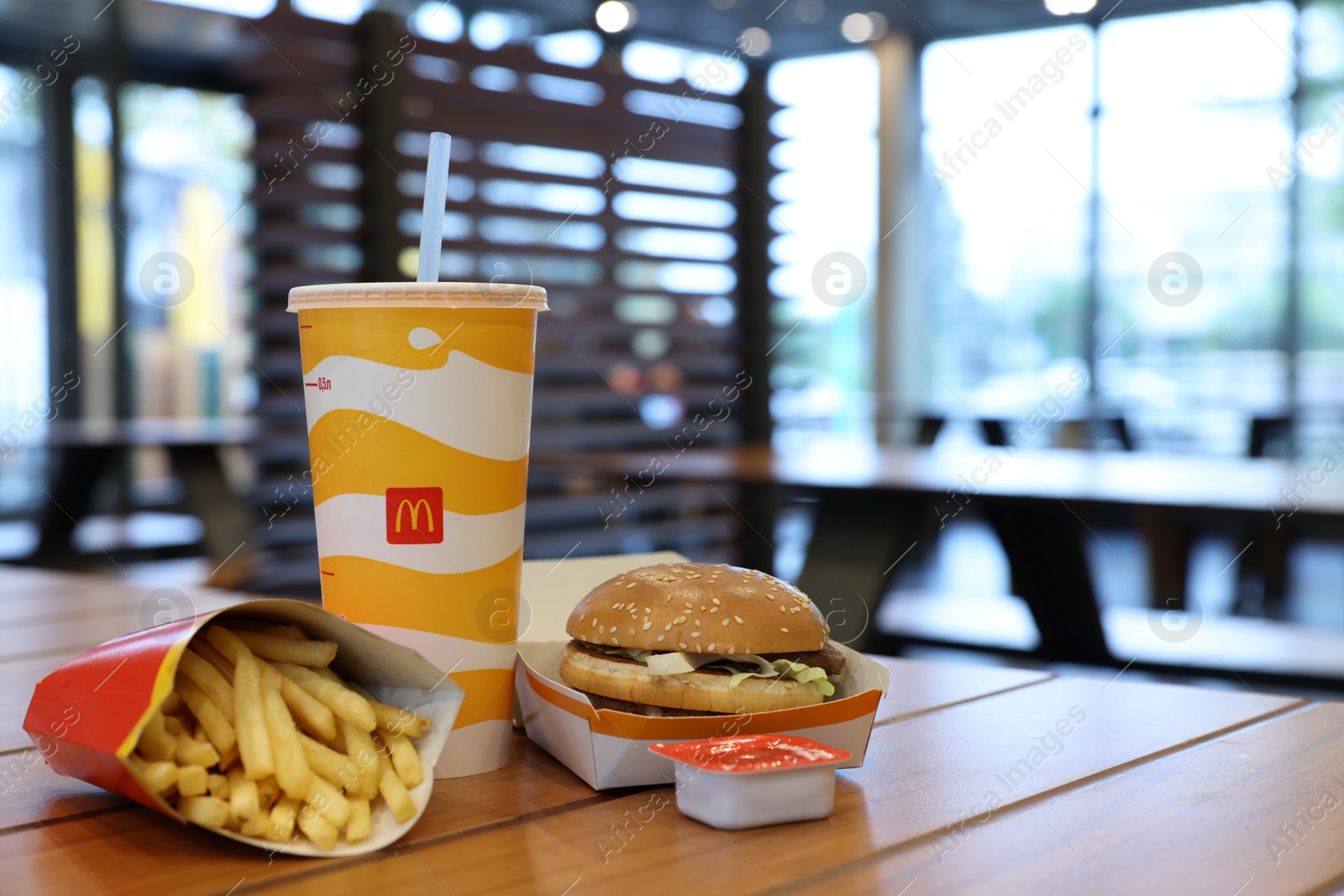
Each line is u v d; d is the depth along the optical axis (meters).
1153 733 0.99
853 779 0.86
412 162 3.93
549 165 4.39
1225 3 8.08
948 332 9.49
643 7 7.54
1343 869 0.68
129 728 0.67
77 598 1.82
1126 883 0.66
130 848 0.72
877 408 9.18
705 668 0.85
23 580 2.02
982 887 0.65
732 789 0.74
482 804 0.81
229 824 0.70
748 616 0.83
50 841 0.74
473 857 0.70
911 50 9.14
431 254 0.86
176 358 6.75
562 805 0.80
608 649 0.88
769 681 0.84
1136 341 8.72
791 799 0.76
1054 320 9.05
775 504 4.56
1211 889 0.65
